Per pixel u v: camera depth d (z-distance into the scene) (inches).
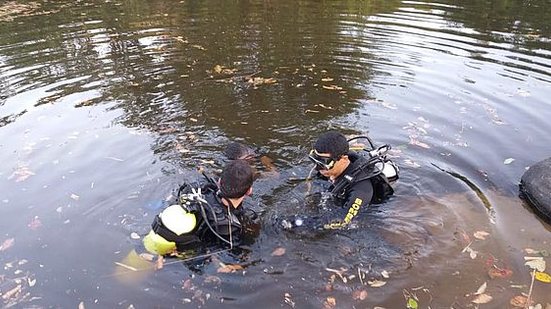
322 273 142.9
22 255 149.3
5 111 242.8
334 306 132.0
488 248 152.6
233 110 245.0
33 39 356.8
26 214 167.9
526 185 180.5
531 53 318.0
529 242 156.0
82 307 130.9
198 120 234.8
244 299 133.9
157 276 140.9
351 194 162.6
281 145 211.5
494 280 140.7
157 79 284.0
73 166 196.4
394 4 456.4
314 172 188.5
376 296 135.3
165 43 347.6
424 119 235.6
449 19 402.0
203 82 279.6
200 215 149.8
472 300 133.9
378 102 254.4
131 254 148.7
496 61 305.4
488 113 239.9
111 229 160.4
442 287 138.4
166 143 213.6
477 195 177.3
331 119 235.5
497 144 212.4
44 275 141.7
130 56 321.7
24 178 188.1
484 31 367.6
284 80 282.5
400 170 190.9
